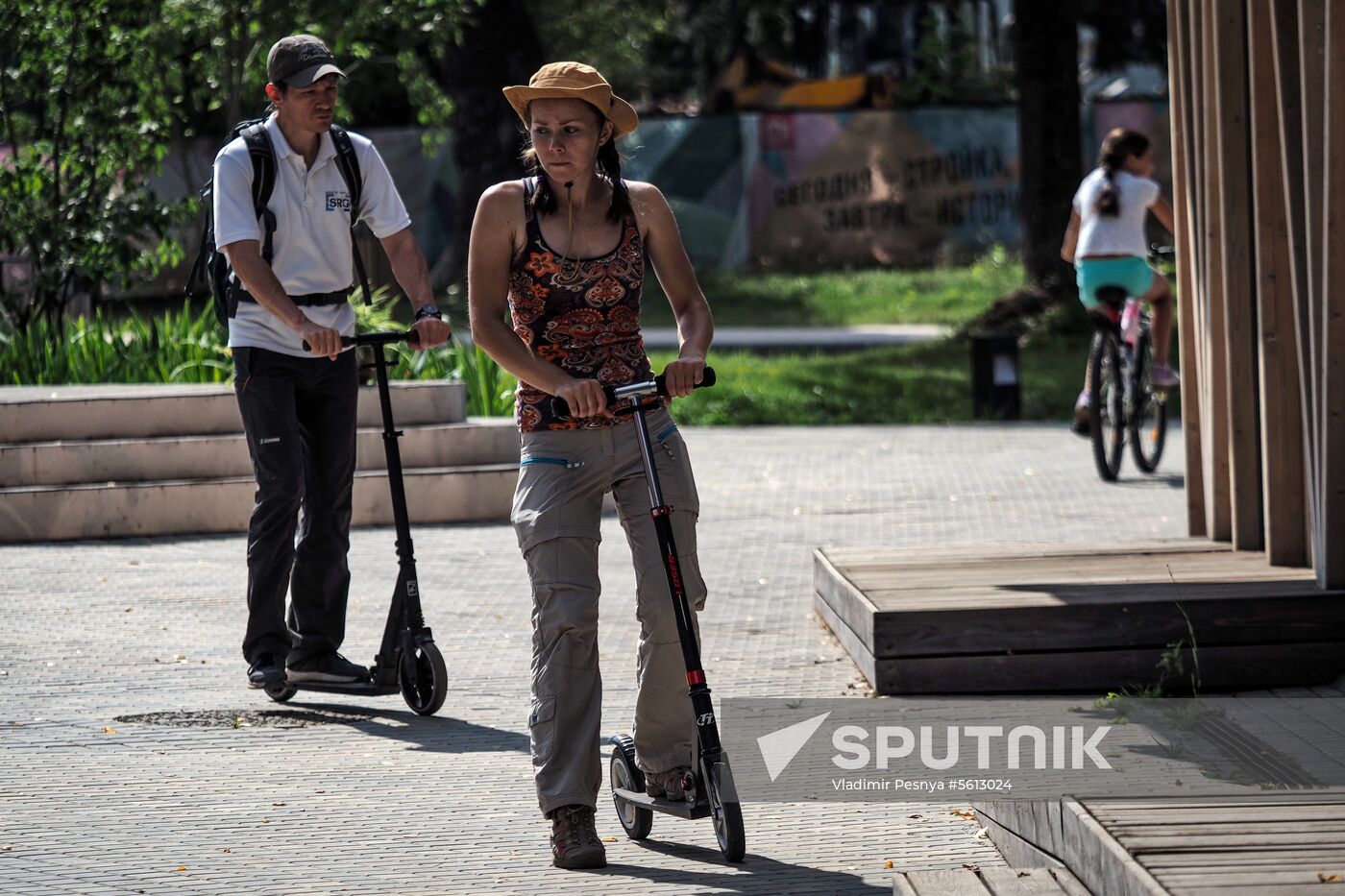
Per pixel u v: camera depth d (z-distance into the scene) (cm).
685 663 805
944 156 6088
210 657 1266
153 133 2706
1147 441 2369
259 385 1121
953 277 5478
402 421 1930
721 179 6109
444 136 4278
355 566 1617
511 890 774
